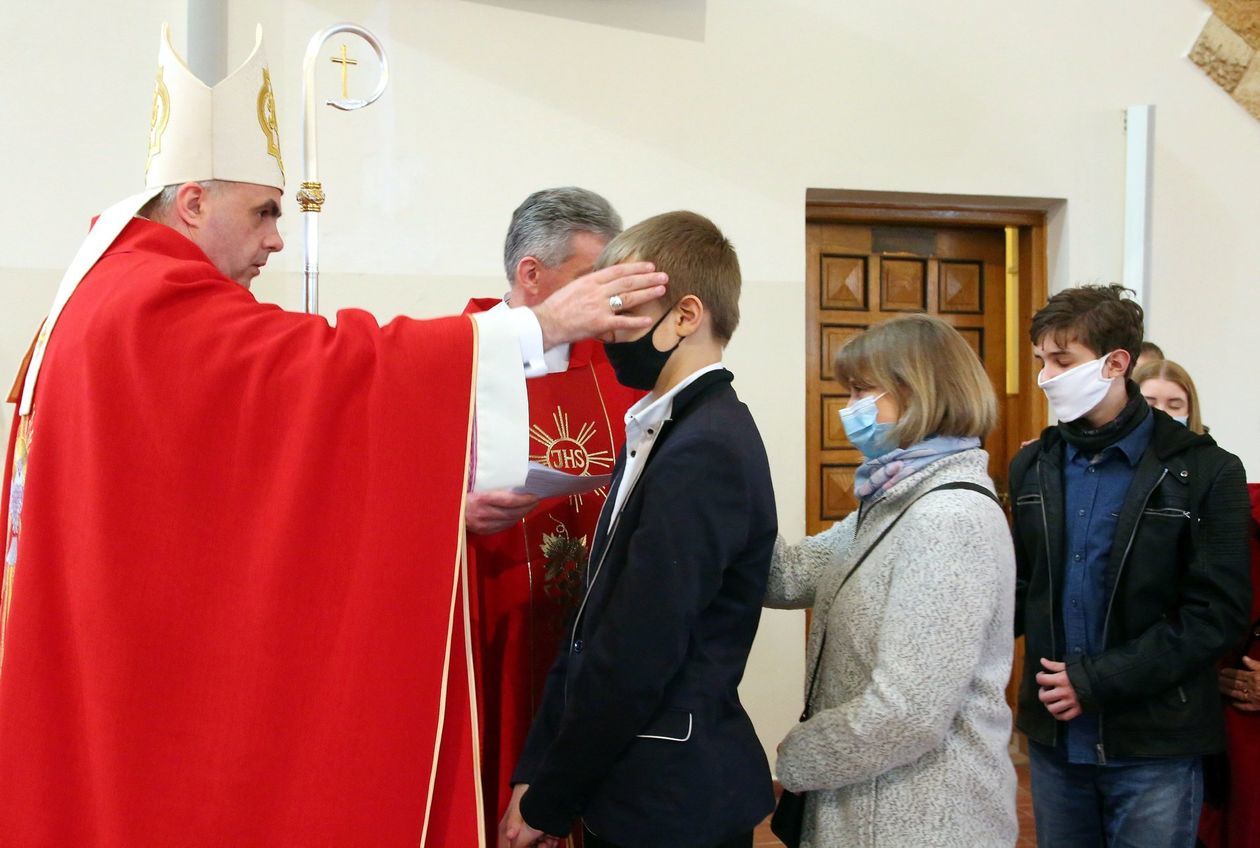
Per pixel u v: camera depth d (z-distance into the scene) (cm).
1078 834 179
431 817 117
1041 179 339
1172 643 164
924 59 328
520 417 123
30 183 267
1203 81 349
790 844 144
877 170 325
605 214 174
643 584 119
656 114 307
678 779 122
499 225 296
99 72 271
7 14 264
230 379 116
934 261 362
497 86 295
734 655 130
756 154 315
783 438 320
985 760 131
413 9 288
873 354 142
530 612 170
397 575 115
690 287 130
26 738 112
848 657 136
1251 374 354
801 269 320
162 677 111
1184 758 168
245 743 111
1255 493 194
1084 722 173
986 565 128
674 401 129
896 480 138
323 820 111
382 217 289
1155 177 346
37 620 115
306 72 169
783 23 316
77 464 115
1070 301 180
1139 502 172
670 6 307
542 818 126
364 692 112
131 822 109
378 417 116
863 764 127
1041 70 338
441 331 123
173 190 139
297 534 113
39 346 132
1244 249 353
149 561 112
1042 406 359
